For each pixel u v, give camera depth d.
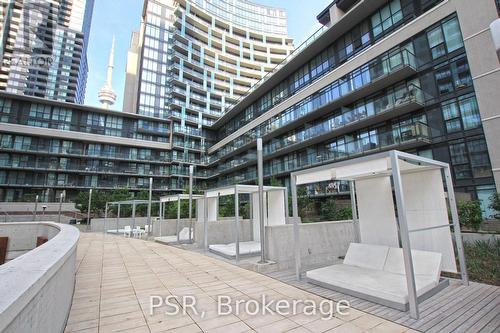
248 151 33.25
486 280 5.36
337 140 20.23
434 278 4.77
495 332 3.34
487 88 11.98
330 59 21.64
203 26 55.69
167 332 3.44
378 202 6.47
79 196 31.47
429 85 14.37
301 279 5.84
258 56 59.88
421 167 5.59
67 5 86.50
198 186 42.41
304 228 7.35
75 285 5.55
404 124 15.53
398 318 3.78
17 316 1.62
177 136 44.31
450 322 3.62
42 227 11.50
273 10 67.00
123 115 42.47
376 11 18.08
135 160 41.06
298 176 6.05
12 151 34.66
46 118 37.81
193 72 50.94
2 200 34.09
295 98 24.08
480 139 12.29
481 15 12.36
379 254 5.81
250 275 6.27
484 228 10.62
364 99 18.27
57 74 80.25
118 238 15.05
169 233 14.79
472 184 12.36
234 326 3.60
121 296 4.84
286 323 3.67
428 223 5.67
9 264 2.45
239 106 35.38
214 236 10.76
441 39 13.95
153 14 56.47
